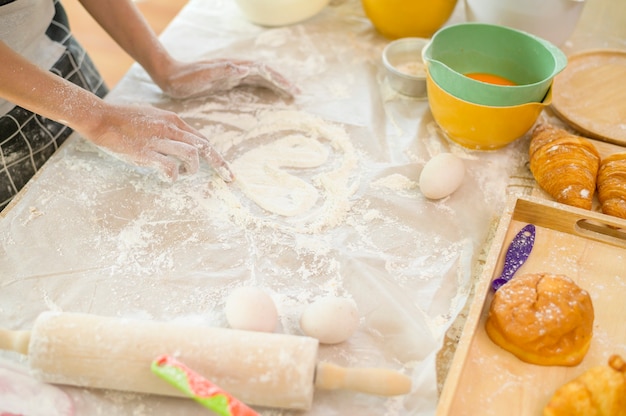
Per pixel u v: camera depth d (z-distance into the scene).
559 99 1.13
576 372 0.73
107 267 0.86
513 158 1.06
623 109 1.11
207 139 1.07
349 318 0.75
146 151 0.95
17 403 0.69
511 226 0.90
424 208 0.96
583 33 1.33
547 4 1.11
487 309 0.79
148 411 0.70
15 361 0.75
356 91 1.20
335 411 0.70
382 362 0.75
